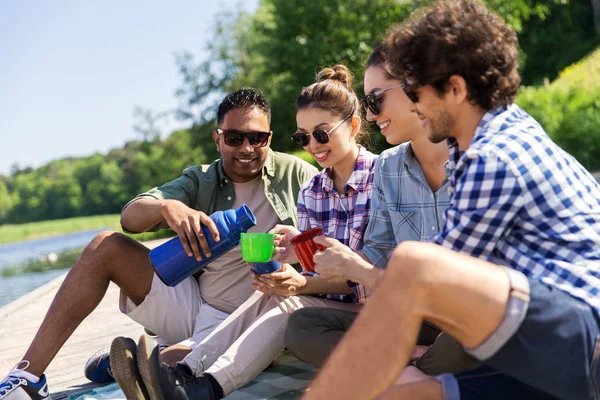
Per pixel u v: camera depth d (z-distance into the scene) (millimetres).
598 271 1445
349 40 19750
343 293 2463
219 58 29719
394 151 2354
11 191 108812
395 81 2162
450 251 1340
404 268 1291
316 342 2035
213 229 2285
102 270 2381
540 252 1505
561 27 28359
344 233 2584
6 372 3117
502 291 1333
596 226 1503
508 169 1474
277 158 2947
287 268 2312
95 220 84250
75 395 2500
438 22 1594
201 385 1997
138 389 1895
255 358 2105
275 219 2869
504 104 1622
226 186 2873
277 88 23531
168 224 2453
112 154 100375
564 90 16906
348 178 2639
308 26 20562
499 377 1490
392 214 2281
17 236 79375
